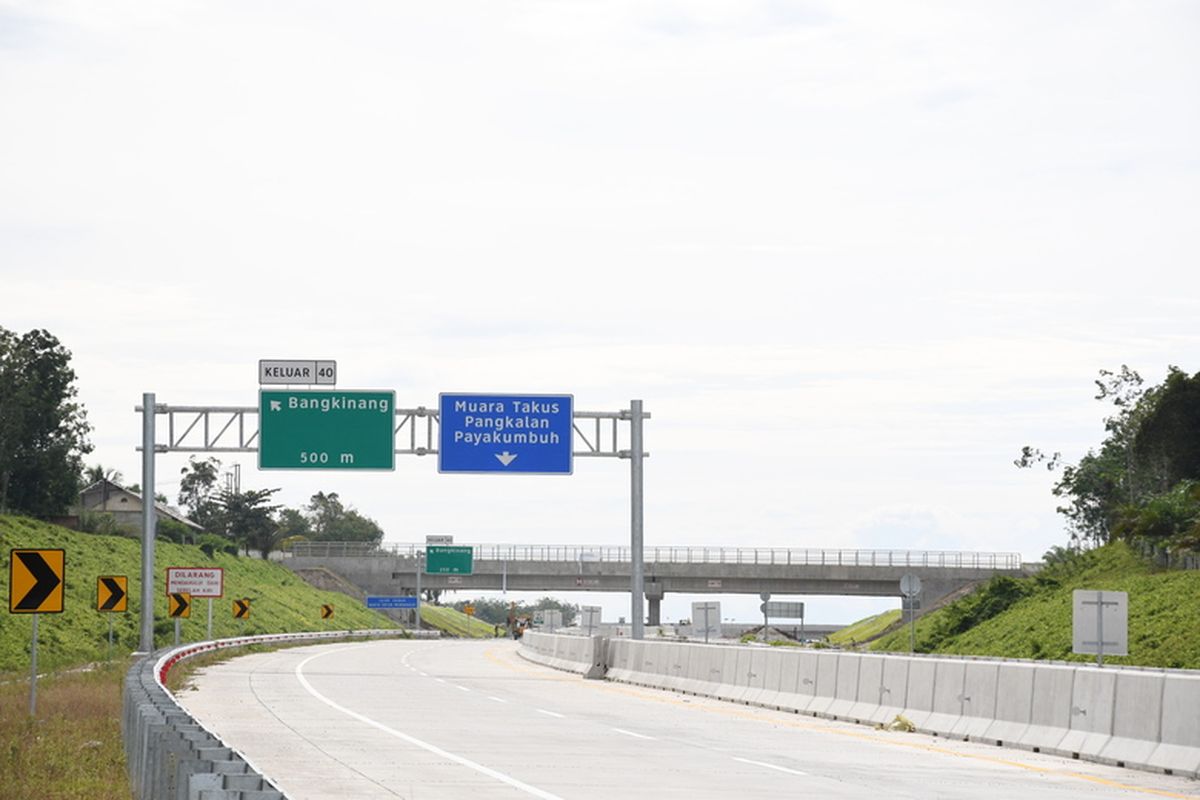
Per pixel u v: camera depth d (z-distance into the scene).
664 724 33.81
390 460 58.81
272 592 133.25
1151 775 23.95
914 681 33.19
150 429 58.66
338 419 58.88
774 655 41.03
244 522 159.25
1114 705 25.94
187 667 58.44
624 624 139.75
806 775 22.95
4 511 112.00
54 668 67.06
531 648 84.12
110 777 21.22
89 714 32.47
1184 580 76.75
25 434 118.19
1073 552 101.31
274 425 58.84
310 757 24.58
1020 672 29.05
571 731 31.20
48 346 123.00
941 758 26.34
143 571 58.44
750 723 34.59
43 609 30.83
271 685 47.91
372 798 19.27
